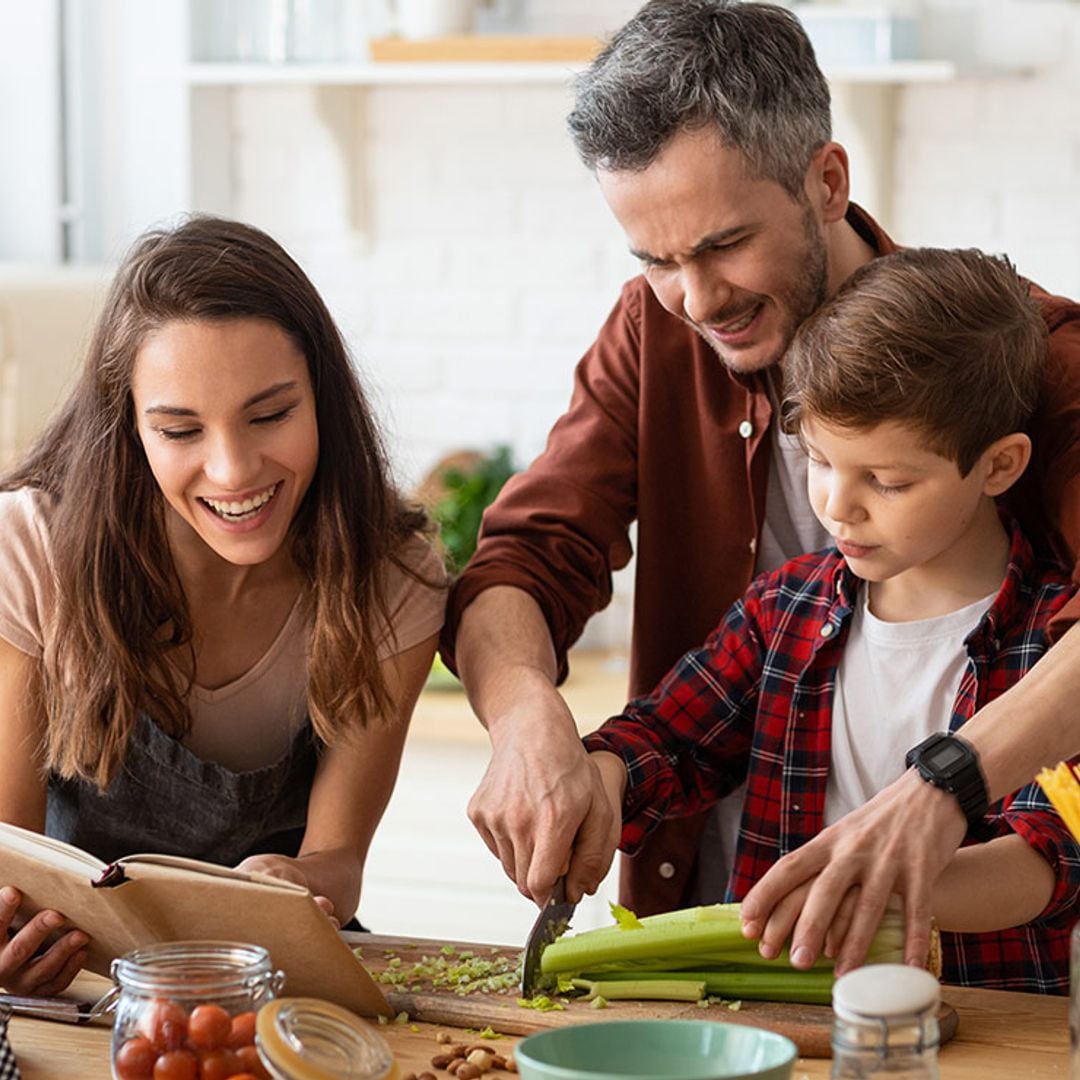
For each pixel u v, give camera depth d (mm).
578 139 1686
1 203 3672
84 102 3611
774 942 1356
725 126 1601
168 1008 1197
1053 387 1660
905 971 1069
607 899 2984
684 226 1634
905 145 3148
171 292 1607
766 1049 1156
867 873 1347
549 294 3393
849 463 1552
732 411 1901
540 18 3242
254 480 1612
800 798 1715
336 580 1729
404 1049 1374
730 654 1779
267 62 3279
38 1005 1440
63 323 3281
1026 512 1716
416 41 3131
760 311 1697
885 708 1686
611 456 1952
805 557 1798
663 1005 1423
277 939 1378
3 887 1439
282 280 1658
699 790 1776
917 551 1575
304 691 1796
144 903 1381
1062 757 1416
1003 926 1452
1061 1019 1411
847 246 1834
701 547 1938
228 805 1768
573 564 1912
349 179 3410
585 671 3236
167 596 1735
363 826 1767
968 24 3088
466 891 3062
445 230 3422
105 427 1699
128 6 3561
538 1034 1169
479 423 3451
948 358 1524
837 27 3006
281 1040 1155
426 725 3020
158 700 1746
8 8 3607
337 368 1713
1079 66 3049
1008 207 3113
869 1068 1034
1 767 1727
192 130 3406
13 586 1727
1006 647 1640
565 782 1518
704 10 1644
